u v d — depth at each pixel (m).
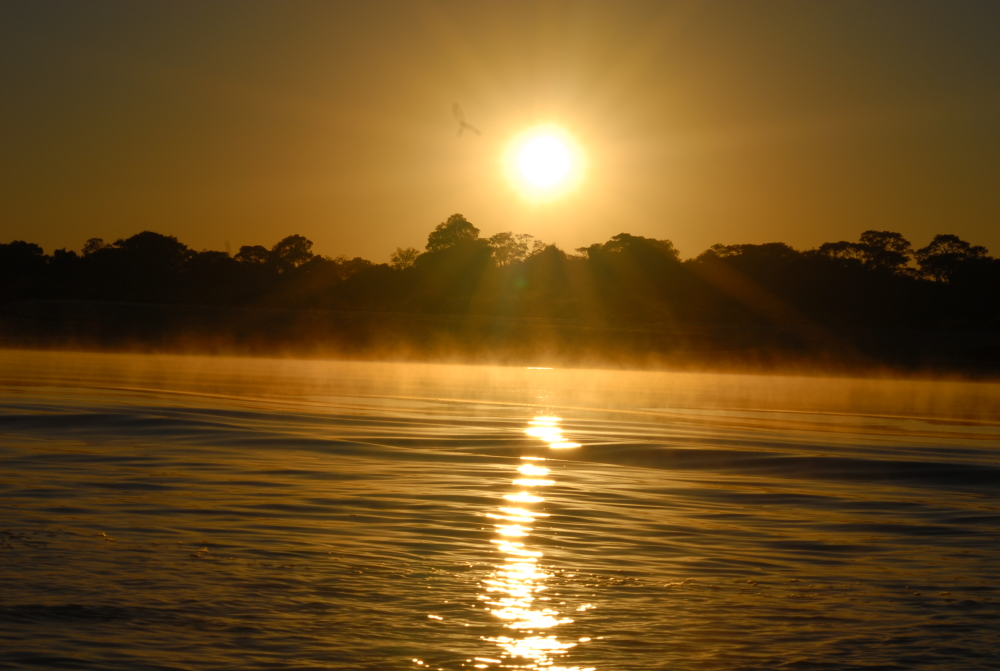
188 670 6.03
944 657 6.58
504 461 16.50
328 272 134.75
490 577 8.26
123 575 7.94
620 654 6.52
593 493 13.23
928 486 15.02
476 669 6.18
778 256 139.12
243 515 10.65
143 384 35.38
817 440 22.17
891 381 67.75
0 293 109.00
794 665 6.40
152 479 12.98
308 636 6.67
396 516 10.91
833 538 10.45
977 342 93.06
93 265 135.12
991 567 9.12
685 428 24.42
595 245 141.00
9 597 7.23
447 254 134.88
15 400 24.78
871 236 143.50
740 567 8.94
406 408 28.23
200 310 98.50
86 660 6.12
